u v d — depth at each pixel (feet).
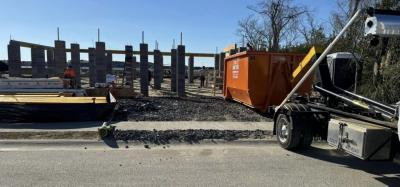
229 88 53.36
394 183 20.33
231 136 30.76
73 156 24.99
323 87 28.32
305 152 27.02
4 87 52.80
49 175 20.63
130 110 43.16
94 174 20.97
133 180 20.01
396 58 34.19
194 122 36.55
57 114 35.32
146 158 24.77
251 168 22.70
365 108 23.25
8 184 18.98
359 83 31.50
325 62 28.81
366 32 19.21
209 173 21.52
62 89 52.75
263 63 41.73
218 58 84.64
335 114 24.68
